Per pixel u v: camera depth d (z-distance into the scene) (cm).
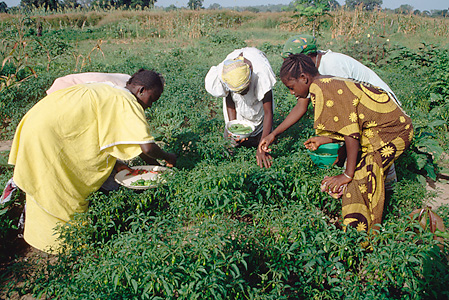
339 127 324
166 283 263
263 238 328
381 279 297
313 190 390
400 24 2177
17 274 322
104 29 2459
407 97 776
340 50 1336
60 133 342
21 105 779
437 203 453
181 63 1201
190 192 366
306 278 312
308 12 1634
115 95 355
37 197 351
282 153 480
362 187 339
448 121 680
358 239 308
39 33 1931
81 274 292
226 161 434
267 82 432
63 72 997
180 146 492
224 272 301
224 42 1847
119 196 376
